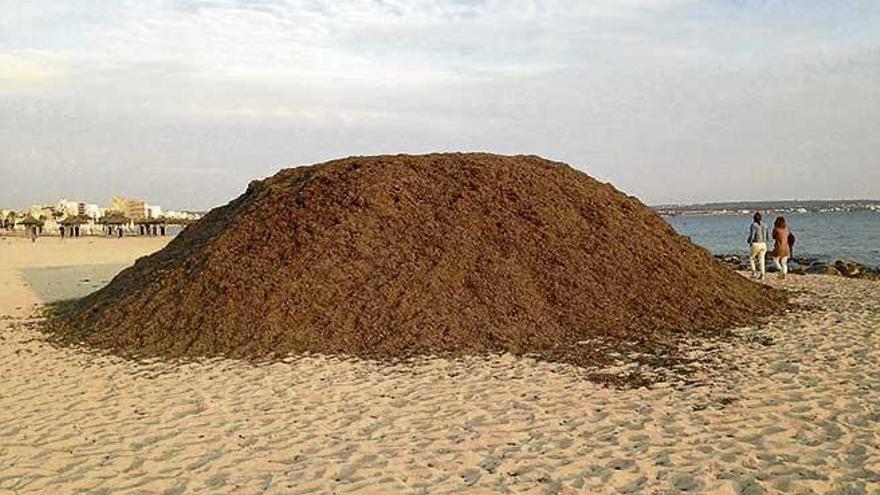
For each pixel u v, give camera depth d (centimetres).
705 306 1159
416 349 955
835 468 533
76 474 559
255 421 681
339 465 562
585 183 1448
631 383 791
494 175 1358
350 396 758
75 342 1099
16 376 901
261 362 920
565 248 1209
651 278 1193
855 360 868
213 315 1061
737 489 504
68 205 9756
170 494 518
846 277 2038
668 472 534
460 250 1170
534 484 519
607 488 509
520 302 1081
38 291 1992
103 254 3978
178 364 928
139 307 1142
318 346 977
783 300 1331
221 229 1351
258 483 532
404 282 1094
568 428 643
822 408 679
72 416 716
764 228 1862
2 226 8544
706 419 658
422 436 628
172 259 1339
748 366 855
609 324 1059
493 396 748
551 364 881
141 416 709
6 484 541
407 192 1297
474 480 529
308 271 1118
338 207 1250
